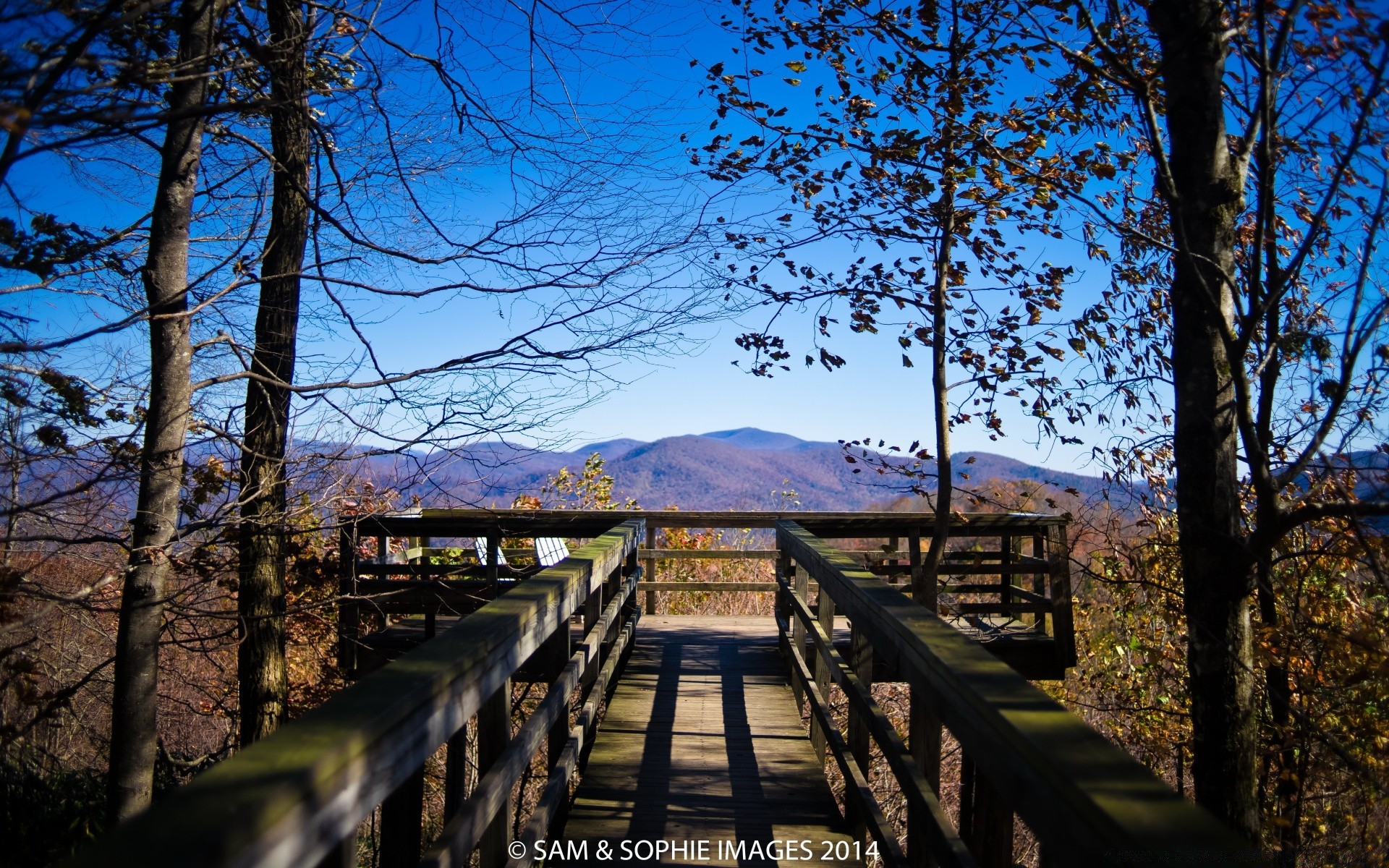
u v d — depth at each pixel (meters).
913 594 7.39
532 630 2.98
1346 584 6.22
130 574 4.70
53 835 5.96
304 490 5.82
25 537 4.20
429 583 7.69
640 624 9.12
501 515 8.16
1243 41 4.35
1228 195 4.40
